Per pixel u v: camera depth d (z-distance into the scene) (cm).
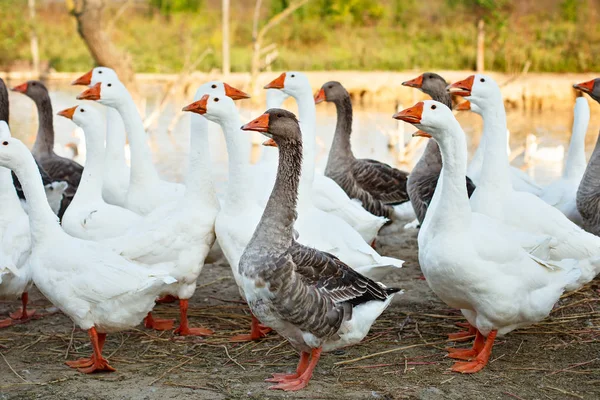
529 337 738
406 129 2412
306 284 598
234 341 741
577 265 747
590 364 670
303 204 793
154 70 3581
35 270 653
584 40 3559
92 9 2375
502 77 3075
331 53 3725
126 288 629
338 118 1124
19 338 746
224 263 1052
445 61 3525
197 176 761
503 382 632
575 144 1038
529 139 1886
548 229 760
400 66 3528
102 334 691
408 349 710
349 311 620
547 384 628
